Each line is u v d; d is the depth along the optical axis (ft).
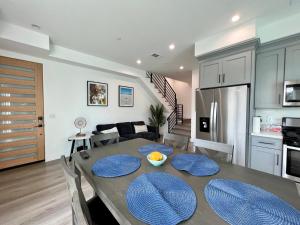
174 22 7.45
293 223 2.10
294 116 8.00
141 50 11.02
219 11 6.63
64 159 3.42
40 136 10.66
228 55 8.47
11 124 9.47
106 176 3.58
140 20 7.30
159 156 4.21
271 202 2.56
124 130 15.25
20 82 9.72
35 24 7.73
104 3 6.12
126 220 2.21
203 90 9.20
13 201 6.37
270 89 7.91
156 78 19.49
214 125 8.50
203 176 3.56
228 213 2.31
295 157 6.48
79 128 12.15
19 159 9.83
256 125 8.03
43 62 10.66
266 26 8.00
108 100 15.02
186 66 15.16
